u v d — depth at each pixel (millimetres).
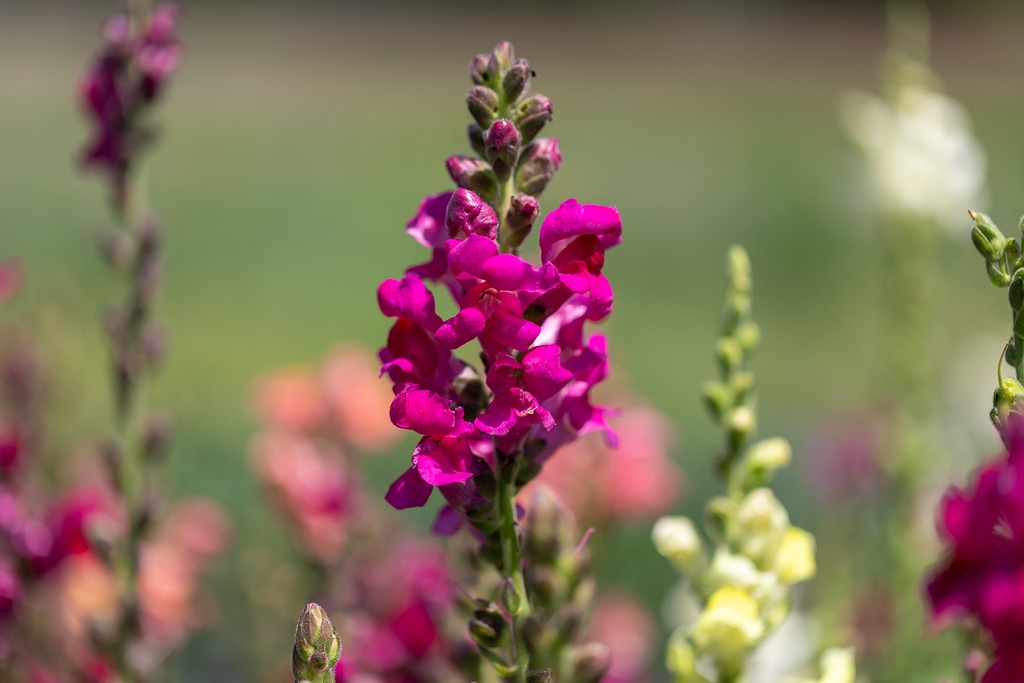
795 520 2074
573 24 13781
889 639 1320
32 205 5875
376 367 1677
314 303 4895
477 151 892
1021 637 799
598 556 1468
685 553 1012
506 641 881
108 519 1193
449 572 1134
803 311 4645
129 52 1214
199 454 2322
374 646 1089
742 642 973
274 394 1560
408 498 867
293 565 1479
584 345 901
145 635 1179
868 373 3217
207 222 6172
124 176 1215
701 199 6551
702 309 4910
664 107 9445
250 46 12438
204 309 4734
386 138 8453
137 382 1190
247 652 1651
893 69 1824
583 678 903
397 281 876
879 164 1788
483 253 845
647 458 1469
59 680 1159
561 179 2529
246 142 8219
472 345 1412
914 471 1616
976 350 2027
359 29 13438
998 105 8180
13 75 10344
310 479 1437
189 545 1511
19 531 1154
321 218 6352
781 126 8602
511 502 877
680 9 14164
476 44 12625
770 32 13023
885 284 1838
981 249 871
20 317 1568
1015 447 808
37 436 1380
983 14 12531
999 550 817
